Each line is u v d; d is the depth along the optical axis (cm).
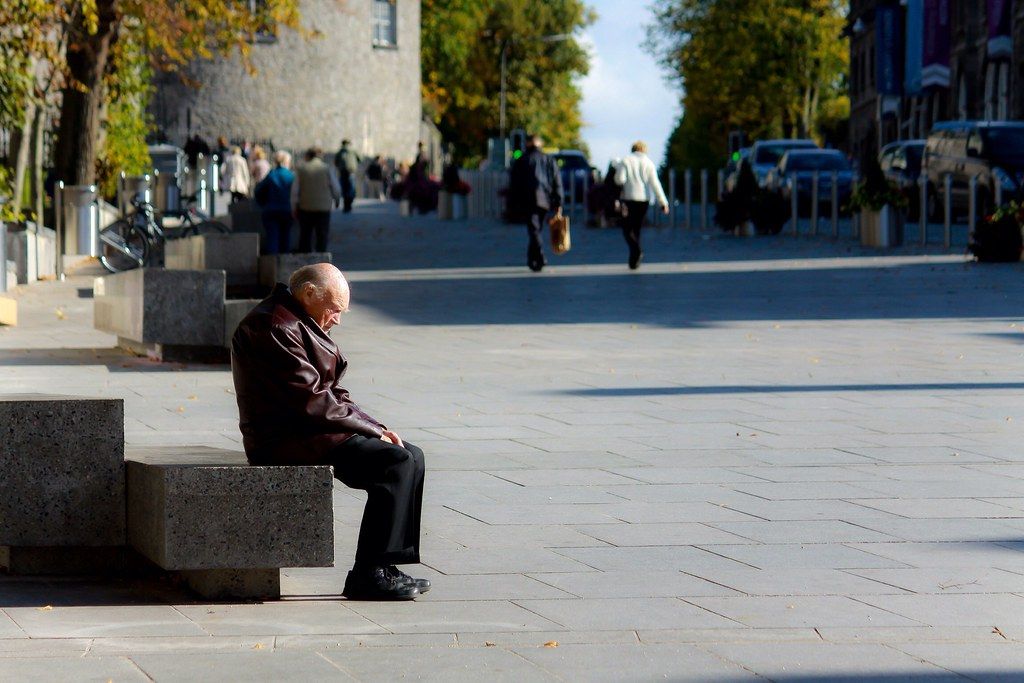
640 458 989
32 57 3031
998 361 1483
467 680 541
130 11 3203
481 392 1308
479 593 668
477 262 3042
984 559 720
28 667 558
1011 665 558
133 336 1561
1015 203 2727
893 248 3164
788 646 583
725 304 2116
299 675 547
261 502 652
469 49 9969
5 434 693
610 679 541
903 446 1028
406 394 1297
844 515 816
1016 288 2238
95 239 3055
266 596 667
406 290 2405
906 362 1485
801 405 1222
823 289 2298
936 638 594
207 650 582
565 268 2839
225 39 3438
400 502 665
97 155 3706
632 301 2178
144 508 678
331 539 657
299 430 667
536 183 2722
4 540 695
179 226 3159
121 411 699
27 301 2223
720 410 1198
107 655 574
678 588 672
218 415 1184
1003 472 934
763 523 798
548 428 1116
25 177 3022
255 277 2008
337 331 1827
